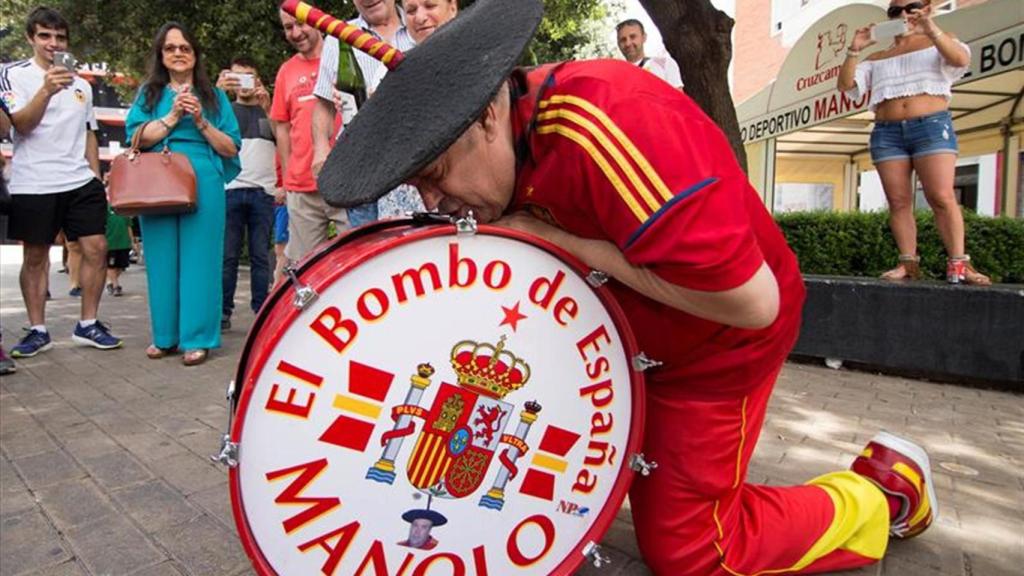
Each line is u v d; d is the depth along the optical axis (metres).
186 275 4.54
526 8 1.33
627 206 1.34
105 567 2.05
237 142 4.77
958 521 2.35
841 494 1.97
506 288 1.49
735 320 1.46
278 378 1.34
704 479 1.73
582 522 1.68
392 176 1.23
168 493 2.56
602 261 1.51
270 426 1.36
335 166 1.42
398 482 1.48
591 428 1.63
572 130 1.37
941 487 2.64
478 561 1.59
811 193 13.67
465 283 1.46
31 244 4.80
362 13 3.62
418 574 1.54
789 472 2.77
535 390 1.56
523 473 1.59
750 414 1.76
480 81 1.23
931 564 2.06
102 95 32.41
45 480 2.68
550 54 17.34
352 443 1.42
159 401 3.74
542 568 1.66
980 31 6.55
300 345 1.35
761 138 9.34
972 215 5.21
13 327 6.21
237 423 1.33
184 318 4.57
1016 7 6.18
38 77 4.73
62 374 4.35
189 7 12.22
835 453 2.99
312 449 1.40
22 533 2.26
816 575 1.98
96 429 3.28
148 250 4.63
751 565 1.82
